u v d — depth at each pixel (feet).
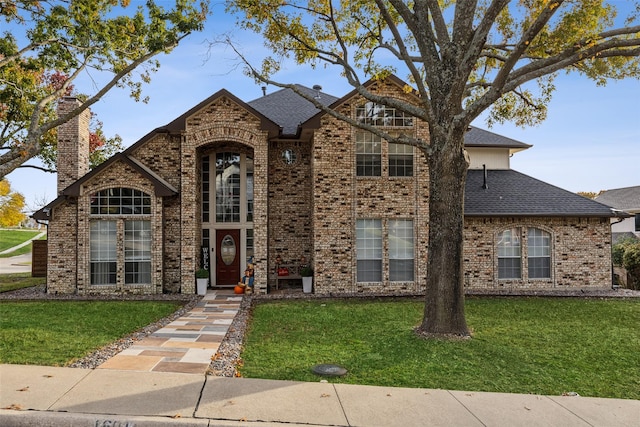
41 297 53.31
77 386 21.39
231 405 19.58
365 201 58.18
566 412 20.25
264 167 57.93
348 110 58.23
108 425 17.67
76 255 56.59
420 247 58.44
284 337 32.94
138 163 58.13
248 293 56.75
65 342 29.96
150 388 21.38
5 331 32.83
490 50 44.88
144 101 51.01
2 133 69.10
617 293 58.29
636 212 120.06
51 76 82.84
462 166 34.65
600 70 42.37
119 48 47.11
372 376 24.44
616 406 21.18
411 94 58.39
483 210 61.21
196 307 47.34
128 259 56.70
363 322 38.42
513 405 20.89
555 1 28.76
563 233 62.39
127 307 45.91
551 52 41.75
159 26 45.16
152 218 56.65
